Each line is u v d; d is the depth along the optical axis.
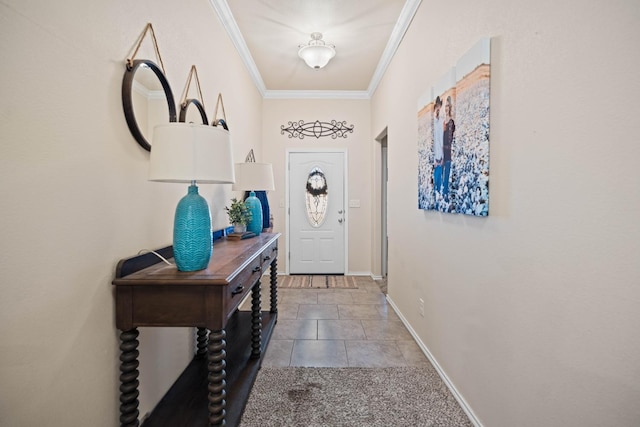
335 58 3.52
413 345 2.46
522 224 1.21
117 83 1.26
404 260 2.88
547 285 1.08
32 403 0.90
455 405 1.74
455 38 1.78
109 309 1.20
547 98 1.07
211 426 1.25
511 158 1.27
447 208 1.83
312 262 4.79
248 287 1.61
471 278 1.61
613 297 0.85
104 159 1.19
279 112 4.66
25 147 0.86
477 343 1.55
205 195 2.24
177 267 1.35
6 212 0.81
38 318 0.91
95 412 1.14
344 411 1.69
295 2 2.51
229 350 2.24
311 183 4.71
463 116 1.62
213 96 2.41
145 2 1.45
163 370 1.64
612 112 0.84
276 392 1.86
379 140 4.49
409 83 2.69
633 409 0.81
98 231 1.15
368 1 2.51
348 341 2.54
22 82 0.85
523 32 1.19
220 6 2.43
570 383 0.99
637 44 0.78
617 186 0.83
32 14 0.87
